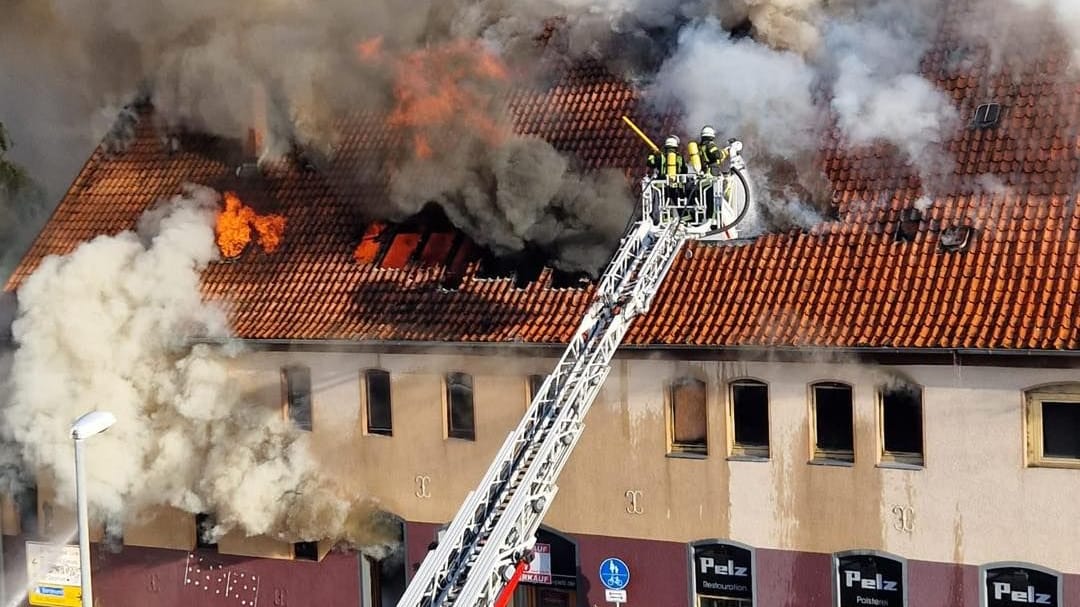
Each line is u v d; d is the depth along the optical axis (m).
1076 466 17.33
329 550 22.41
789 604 19.17
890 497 18.42
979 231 18.64
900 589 18.52
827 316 18.62
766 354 18.97
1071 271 17.58
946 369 17.91
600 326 17.16
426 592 14.16
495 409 20.94
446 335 20.97
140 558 24.02
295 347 22.42
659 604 20.06
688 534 19.78
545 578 20.95
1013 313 17.50
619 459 20.17
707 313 19.45
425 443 21.59
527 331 20.47
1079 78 19.59
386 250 22.94
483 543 14.73
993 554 17.83
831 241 19.55
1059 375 17.22
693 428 19.81
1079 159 18.69
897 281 18.61
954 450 17.97
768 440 19.20
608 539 20.36
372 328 21.64
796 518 19.02
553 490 15.85
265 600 22.97
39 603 24.84
